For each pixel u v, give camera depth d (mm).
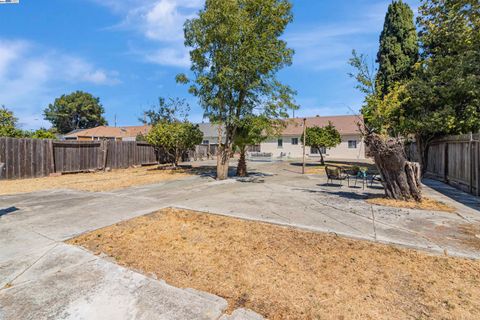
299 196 7512
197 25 10281
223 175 11305
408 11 14414
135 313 2291
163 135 15297
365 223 4789
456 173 9094
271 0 10164
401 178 6516
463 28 10188
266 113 11148
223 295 2584
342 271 3037
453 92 10016
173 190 8641
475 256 3379
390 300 2467
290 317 2238
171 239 4117
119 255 3508
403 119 11312
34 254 3471
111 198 7266
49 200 6980
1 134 13125
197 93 10773
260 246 3807
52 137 15242
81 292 2596
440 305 2387
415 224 4723
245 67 9805
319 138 17891
